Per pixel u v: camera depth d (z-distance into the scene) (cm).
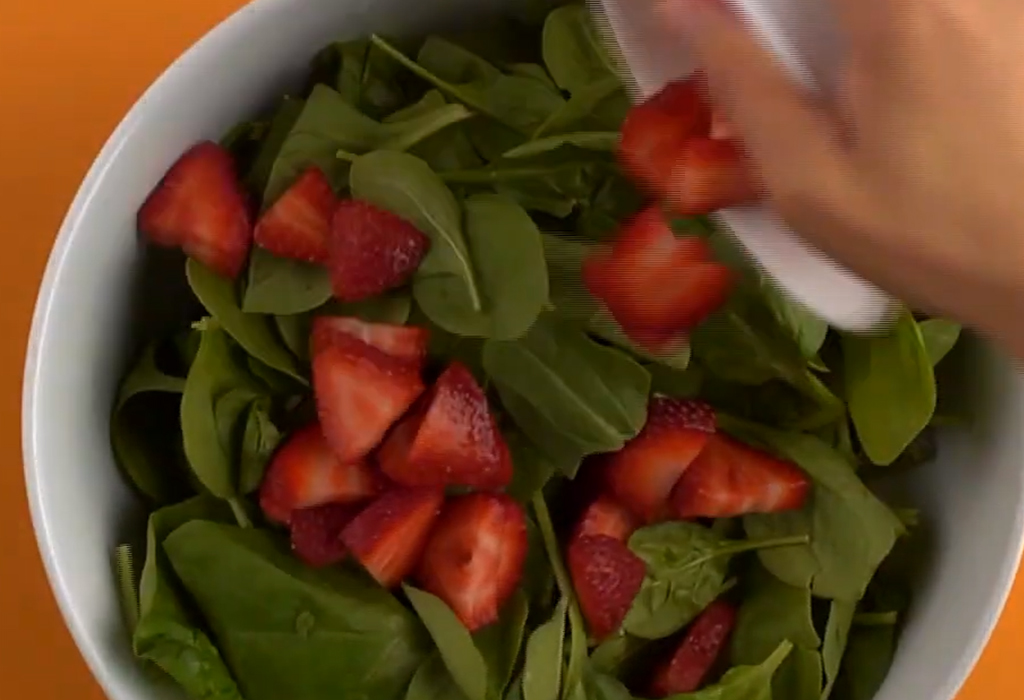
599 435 75
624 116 75
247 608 74
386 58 77
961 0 64
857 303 73
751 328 76
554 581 77
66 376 72
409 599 75
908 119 64
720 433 78
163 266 75
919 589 78
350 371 74
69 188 81
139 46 82
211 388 75
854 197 65
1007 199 63
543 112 76
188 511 75
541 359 76
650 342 76
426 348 76
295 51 75
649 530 78
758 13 66
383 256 74
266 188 75
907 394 76
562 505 78
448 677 75
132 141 72
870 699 77
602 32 73
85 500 73
